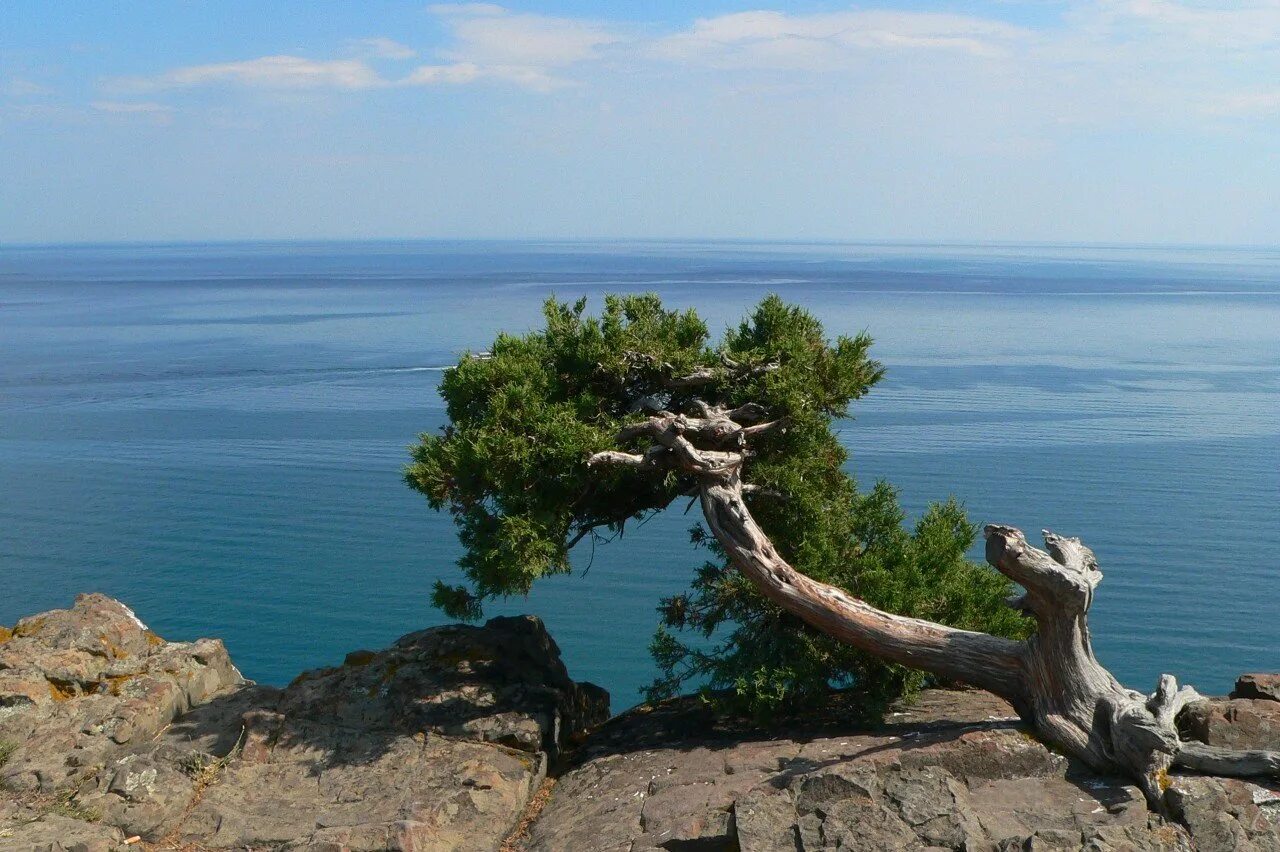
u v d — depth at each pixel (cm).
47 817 1211
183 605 4409
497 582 1512
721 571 1630
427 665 1555
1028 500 6525
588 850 1120
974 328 19662
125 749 1359
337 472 7256
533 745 1403
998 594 1667
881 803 1062
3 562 5025
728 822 1084
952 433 8912
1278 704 1212
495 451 1481
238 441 8494
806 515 1599
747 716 1534
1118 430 9150
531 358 1670
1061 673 1244
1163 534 5728
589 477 1549
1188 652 4009
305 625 4162
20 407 10362
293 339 17262
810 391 1598
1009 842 996
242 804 1270
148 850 1188
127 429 9088
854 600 1428
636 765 1352
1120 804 1073
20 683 1449
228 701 1509
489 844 1200
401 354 15025
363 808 1250
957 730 1262
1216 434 8994
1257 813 1030
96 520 5872
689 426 1518
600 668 3644
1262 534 5738
